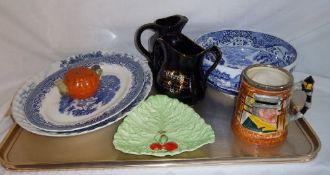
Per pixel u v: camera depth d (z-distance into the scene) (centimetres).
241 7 77
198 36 80
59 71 73
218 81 67
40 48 81
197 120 61
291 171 54
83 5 76
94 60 75
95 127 58
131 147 56
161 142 57
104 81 71
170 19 69
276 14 79
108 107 63
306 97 60
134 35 81
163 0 76
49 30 79
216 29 80
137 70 71
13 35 78
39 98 67
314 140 59
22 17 76
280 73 57
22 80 83
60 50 82
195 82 64
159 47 66
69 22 78
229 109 68
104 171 54
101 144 59
